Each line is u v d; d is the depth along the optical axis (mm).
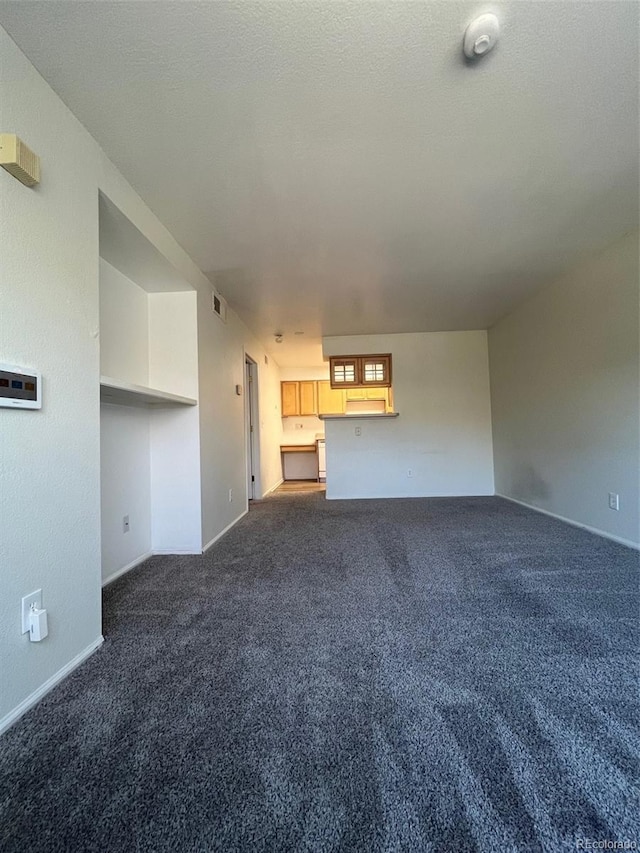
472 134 1662
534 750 1022
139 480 2734
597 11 1172
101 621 1665
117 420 2492
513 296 3848
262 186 1979
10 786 938
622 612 1800
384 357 5215
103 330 2369
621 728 1094
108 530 2359
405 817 849
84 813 869
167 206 2125
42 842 808
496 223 2416
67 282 1442
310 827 832
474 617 1774
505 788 913
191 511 2865
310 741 1067
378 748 1038
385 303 3926
